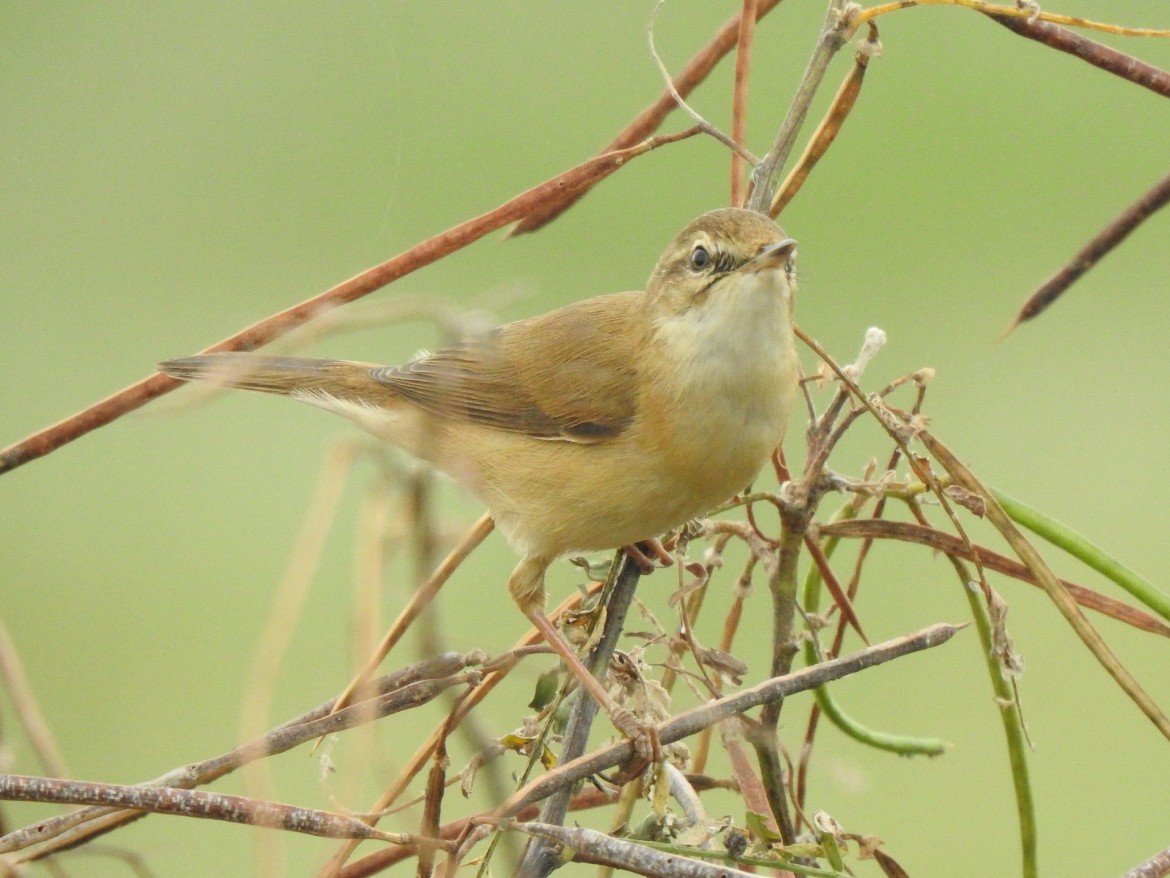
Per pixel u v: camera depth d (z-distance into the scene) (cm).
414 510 415
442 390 902
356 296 709
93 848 581
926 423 666
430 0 1866
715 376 803
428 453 525
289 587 410
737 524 680
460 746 631
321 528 410
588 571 758
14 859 571
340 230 1683
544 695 645
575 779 557
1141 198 746
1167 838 1130
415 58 1817
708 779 672
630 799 652
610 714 623
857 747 1153
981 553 675
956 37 1958
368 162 1727
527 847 548
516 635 1323
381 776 553
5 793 485
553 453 855
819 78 761
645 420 825
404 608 580
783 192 804
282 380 998
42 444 696
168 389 696
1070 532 682
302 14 1830
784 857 582
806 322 1641
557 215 772
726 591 1275
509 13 1888
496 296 452
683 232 834
